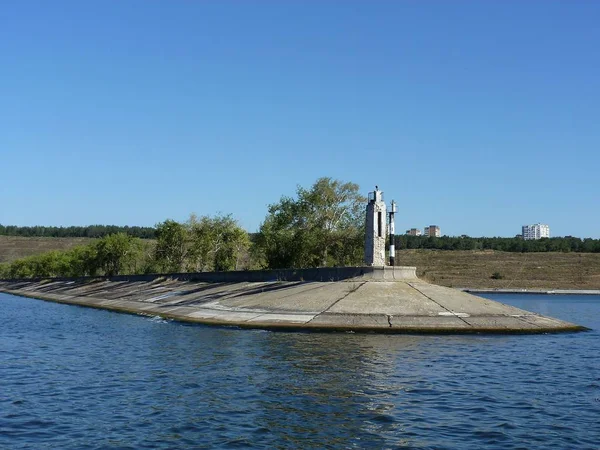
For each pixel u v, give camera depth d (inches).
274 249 4328.3
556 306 4606.3
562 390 1301.7
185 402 1174.3
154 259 6176.2
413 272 2997.0
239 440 944.3
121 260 6555.1
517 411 1122.0
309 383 1333.7
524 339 2133.4
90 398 1218.0
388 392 1256.8
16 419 1069.8
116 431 995.3
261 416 1073.5
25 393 1268.5
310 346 1867.6
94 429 1007.6
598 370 1530.5
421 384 1337.4
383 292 2659.9
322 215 4387.3
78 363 1635.1
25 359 1713.8
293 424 1026.7
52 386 1336.1
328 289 2795.3
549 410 1131.3
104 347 1934.1
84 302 4537.4
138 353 1785.2
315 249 4284.0
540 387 1328.7
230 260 5487.2
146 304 3636.8
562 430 1005.2
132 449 908.0
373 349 1811.0
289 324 2327.8
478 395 1242.6
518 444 930.1
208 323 2544.3
